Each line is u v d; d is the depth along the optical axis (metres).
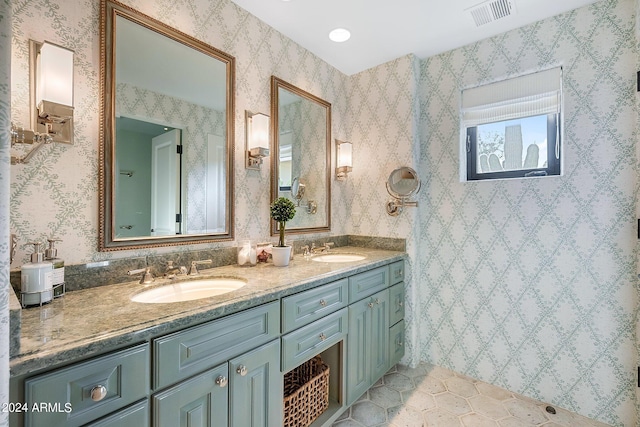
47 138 0.95
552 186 1.83
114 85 1.25
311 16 1.82
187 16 1.50
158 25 1.38
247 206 1.79
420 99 2.33
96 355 0.76
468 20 1.86
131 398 0.81
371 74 2.48
